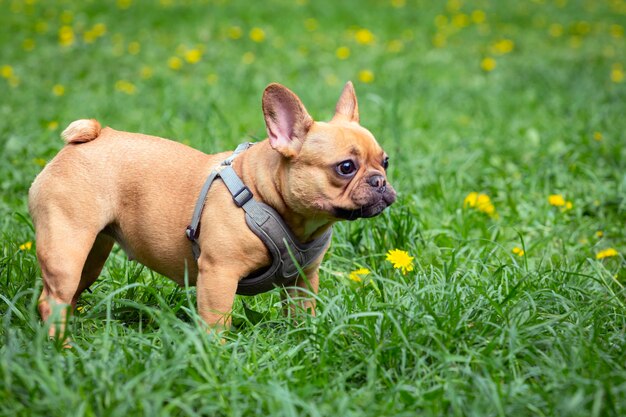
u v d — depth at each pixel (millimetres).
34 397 2949
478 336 3451
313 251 3809
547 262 4805
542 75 10242
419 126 7879
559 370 3193
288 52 11266
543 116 8352
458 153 6969
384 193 3635
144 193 3830
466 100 9094
